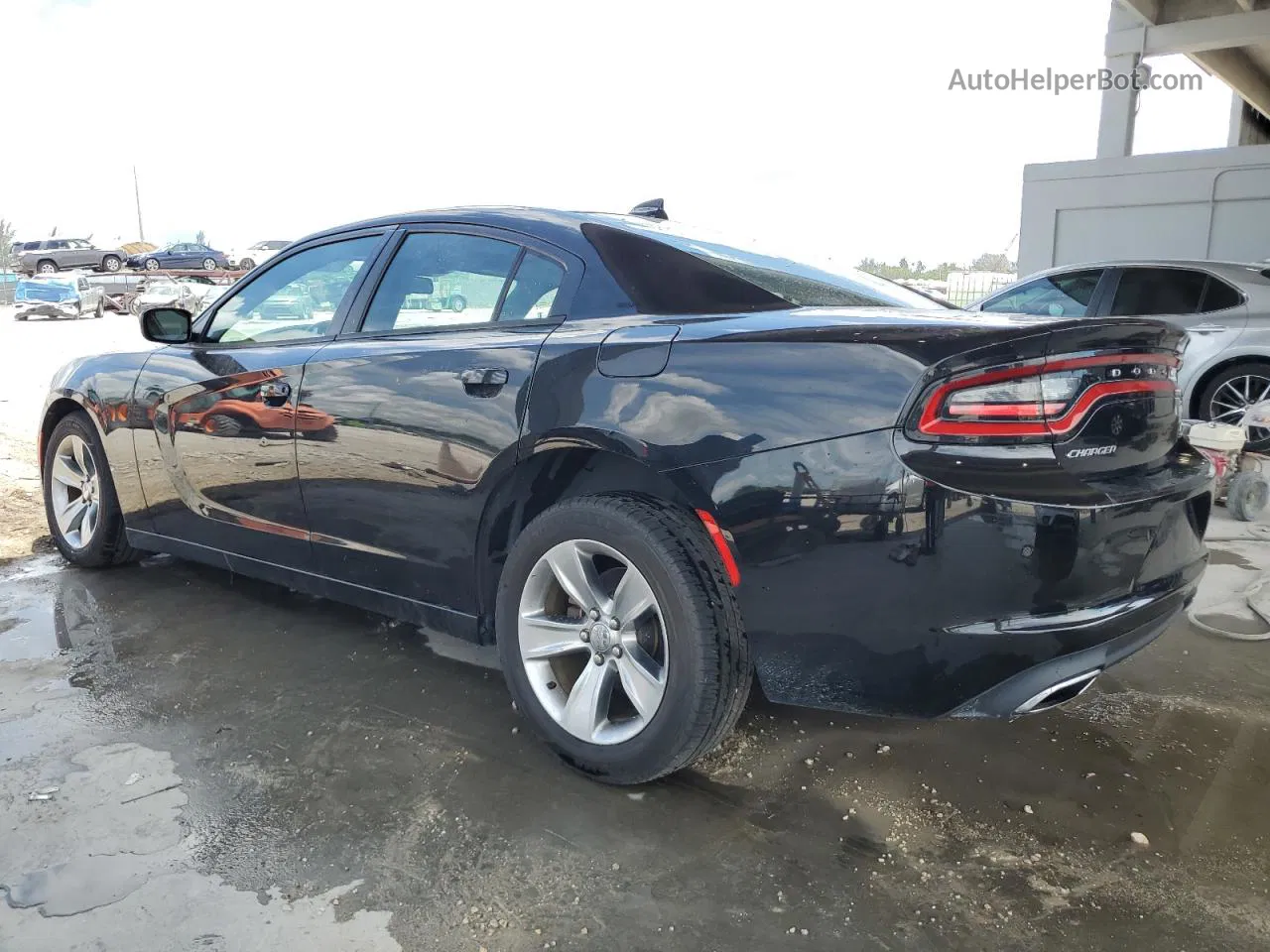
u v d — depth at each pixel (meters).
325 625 3.53
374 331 3.01
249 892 1.97
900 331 2.00
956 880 2.03
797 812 2.28
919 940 1.84
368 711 2.81
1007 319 2.15
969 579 1.90
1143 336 2.10
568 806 2.30
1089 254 12.75
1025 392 1.90
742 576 2.11
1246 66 17.84
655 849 2.13
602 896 1.96
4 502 5.47
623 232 2.66
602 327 2.44
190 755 2.54
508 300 2.73
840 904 1.94
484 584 2.67
